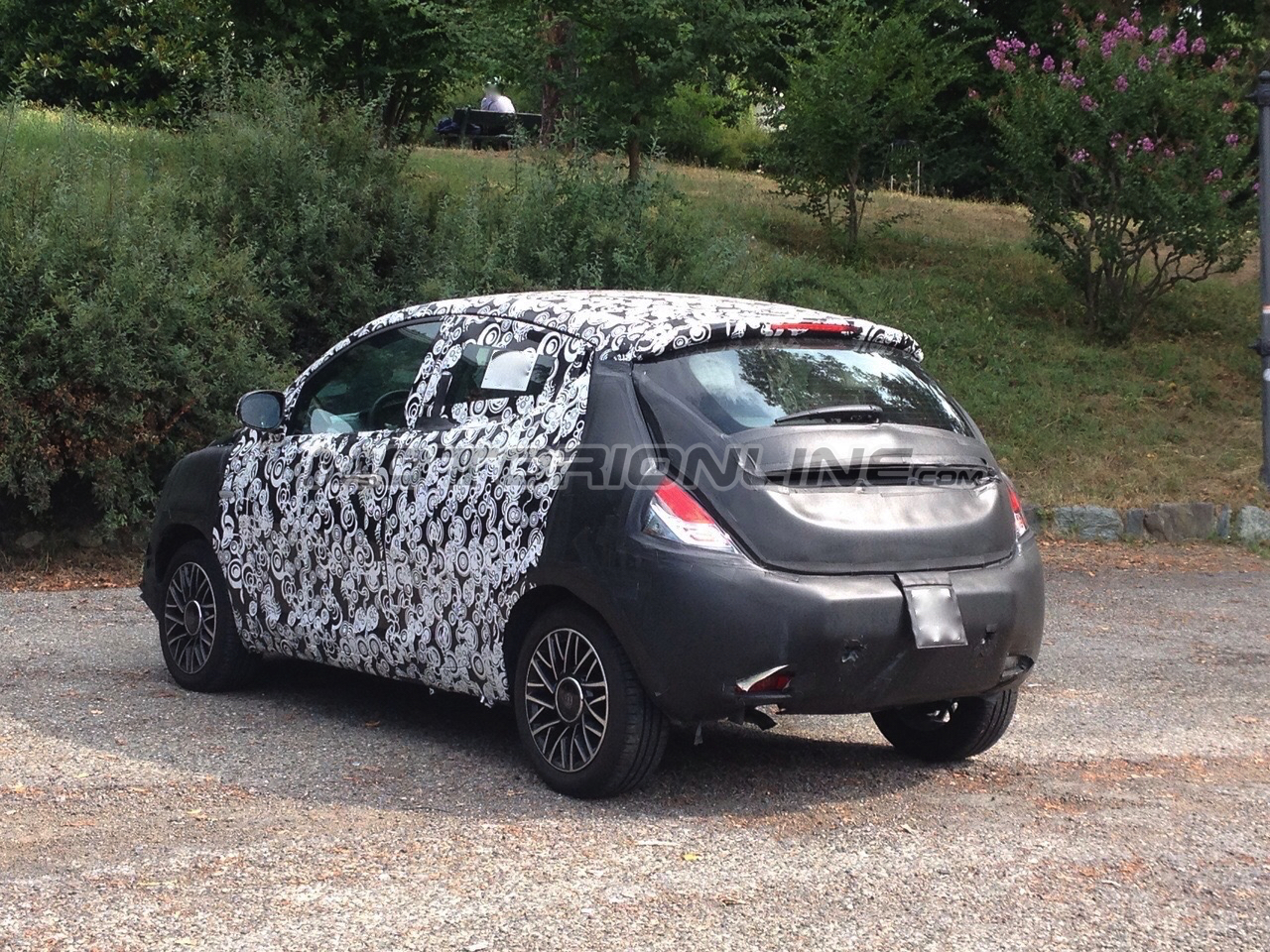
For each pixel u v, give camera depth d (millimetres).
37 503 9633
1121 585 10375
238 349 10492
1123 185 16031
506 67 15625
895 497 4875
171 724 5898
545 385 5207
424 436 5520
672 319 5086
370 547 5625
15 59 18688
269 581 6117
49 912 3795
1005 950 3701
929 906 4008
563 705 4973
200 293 10336
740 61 16281
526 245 12086
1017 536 5207
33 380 9477
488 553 5148
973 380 14930
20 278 9562
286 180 12328
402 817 4719
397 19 17406
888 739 5895
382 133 13734
